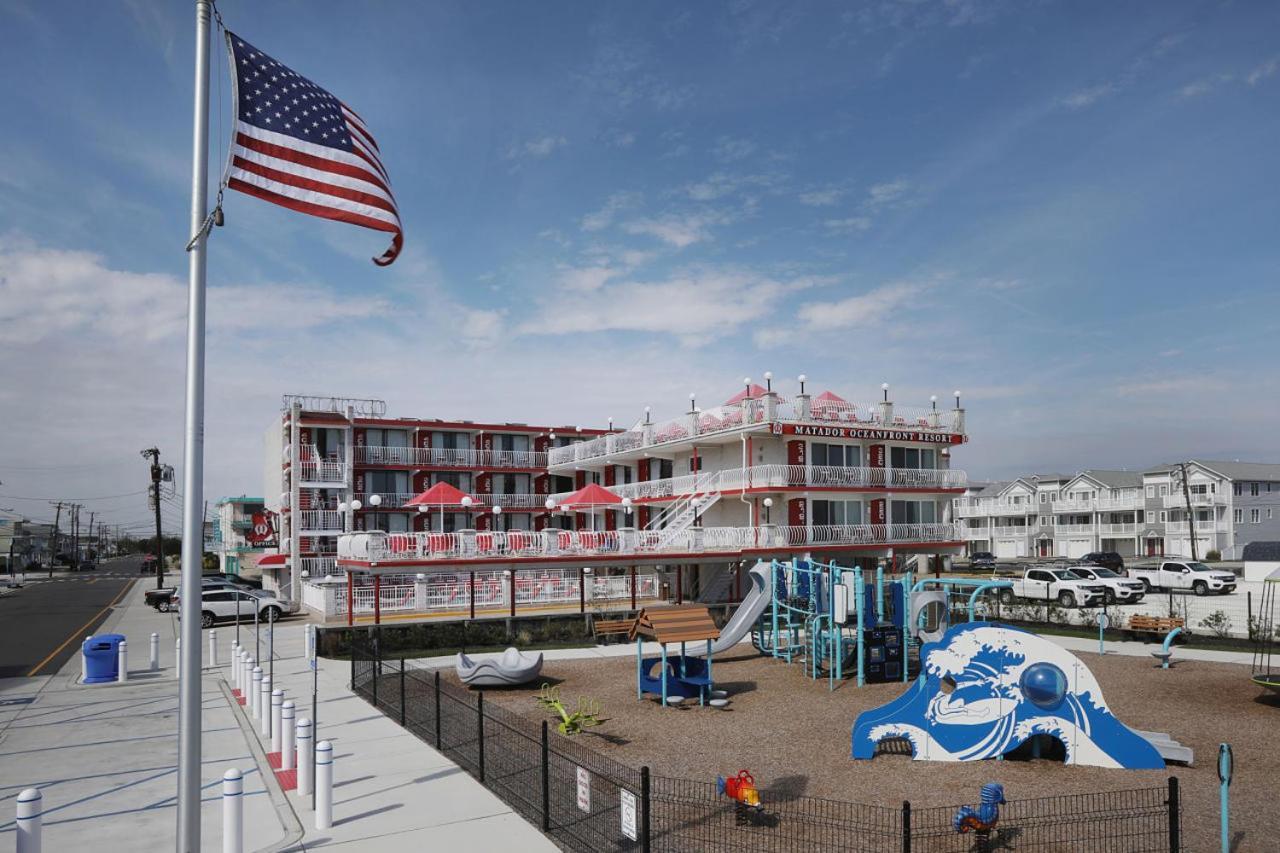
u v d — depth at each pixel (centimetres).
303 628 3272
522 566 3262
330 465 5131
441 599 3516
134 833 1068
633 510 5100
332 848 996
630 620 3064
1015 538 9544
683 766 1381
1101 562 6078
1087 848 1002
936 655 1420
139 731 1619
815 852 978
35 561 13900
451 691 2038
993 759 1406
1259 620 2831
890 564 4491
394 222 1119
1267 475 7950
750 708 1866
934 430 4662
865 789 1252
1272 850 998
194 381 891
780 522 4294
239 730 1617
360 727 1631
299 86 1070
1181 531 7988
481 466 5728
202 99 928
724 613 3672
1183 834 1048
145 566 9894
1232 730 1611
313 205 1047
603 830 1049
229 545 8569
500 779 1274
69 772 1344
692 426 4581
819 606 2284
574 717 1600
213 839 1038
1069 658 1382
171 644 2886
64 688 2098
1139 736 1358
